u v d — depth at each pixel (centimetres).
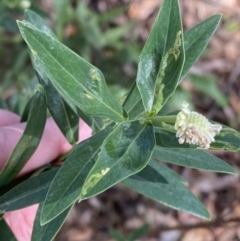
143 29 55
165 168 19
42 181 17
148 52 15
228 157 50
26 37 14
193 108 49
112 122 18
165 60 15
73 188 14
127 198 48
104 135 15
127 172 13
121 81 46
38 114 17
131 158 14
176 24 15
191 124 14
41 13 35
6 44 45
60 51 14
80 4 47
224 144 15
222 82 54
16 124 24
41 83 18
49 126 22
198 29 17
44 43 14
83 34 46
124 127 15
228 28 56
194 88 53
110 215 47
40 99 17
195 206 18
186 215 48
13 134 23
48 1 49
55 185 14
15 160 17
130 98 17
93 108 15
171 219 47
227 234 46
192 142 14
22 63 42
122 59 47
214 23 17
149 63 15
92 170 13
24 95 34
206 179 49
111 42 47
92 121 17
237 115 52
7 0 34
